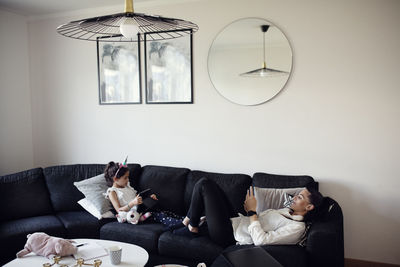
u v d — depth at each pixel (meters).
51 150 3.91
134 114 3.48
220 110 3.12
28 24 3.87
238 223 2.41
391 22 2.57
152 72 3.35
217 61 3.07
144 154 3.48
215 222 2.31
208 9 3.09
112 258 1.94
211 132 3.17
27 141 3.90
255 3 2.92
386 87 2.61
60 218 2.91
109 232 2.65
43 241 2.09
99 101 3.62
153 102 3.37
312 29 2.77
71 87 3.75
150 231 2.53
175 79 3.26
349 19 2.66
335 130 2.76
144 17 1.60
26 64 3.86
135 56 3.41
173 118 3.31
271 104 2.94
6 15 3.62
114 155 3.62
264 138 2.98
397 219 2.64
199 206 2.40
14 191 2.96
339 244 2.04
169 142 3.35
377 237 2.70
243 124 3.04
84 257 2.02
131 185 3.12
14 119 3.74
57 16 3.71
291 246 2.09
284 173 2.94
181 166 3.32
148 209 2.79
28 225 2.69
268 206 2.46
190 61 3.18
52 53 3.79
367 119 2.67
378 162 2.67
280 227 2.21
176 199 2.94
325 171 2.81
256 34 2.93
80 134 3.76
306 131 2.85
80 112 3.74
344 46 2.69
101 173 3.22
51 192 3.13
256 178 2.78
